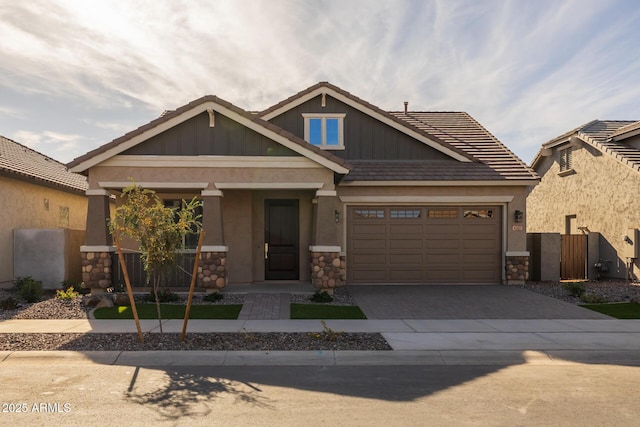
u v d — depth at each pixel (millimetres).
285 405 5102
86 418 4707
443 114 19688
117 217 7836
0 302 10945
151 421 4641
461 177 14109
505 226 14398
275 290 12773
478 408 5027
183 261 12109
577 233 18734
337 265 12031
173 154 12180
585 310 10523
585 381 6004
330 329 8273
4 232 13914
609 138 17109
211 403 5156
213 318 9586
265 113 15383
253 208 14383
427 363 6832
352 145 15570
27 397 5328
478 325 9016
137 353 7062
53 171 18625
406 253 14469
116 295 11016
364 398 5336
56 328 8633
